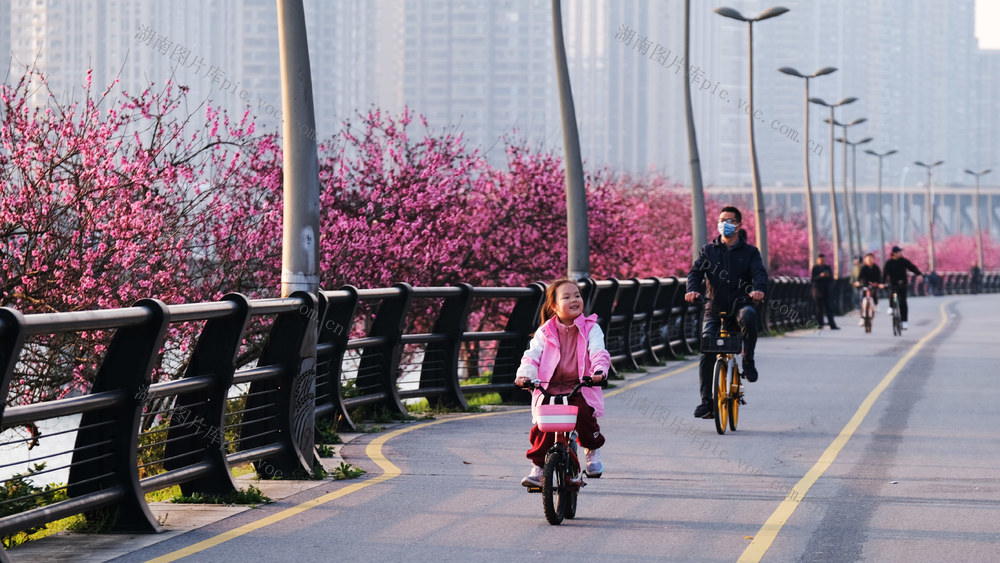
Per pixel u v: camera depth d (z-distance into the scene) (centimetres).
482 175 5041
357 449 2150
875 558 1300
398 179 4256
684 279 4638
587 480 1806
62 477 2414
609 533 1428
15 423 1196
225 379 1603
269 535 1411
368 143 4456
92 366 2606
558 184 5056
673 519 1514
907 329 6562
